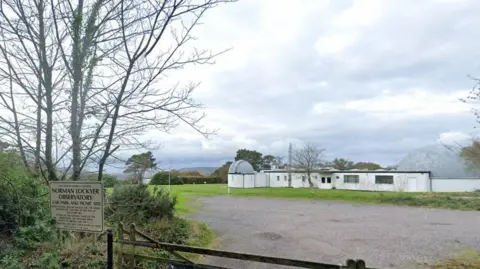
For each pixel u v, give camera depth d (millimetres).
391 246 9727
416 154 39656
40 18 5367
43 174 5949
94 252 5301
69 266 4793
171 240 8219
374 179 38875
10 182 5383
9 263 4328
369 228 13133
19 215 5398
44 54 5496
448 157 36281
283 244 9867
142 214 9133
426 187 35594
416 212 19266
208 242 9555
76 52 5383
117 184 9148
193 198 28672
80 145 5746
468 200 23609
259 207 21625
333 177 42594
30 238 4980
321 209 20656
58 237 5395
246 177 47656
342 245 9828
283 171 49031
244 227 13000
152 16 5168
